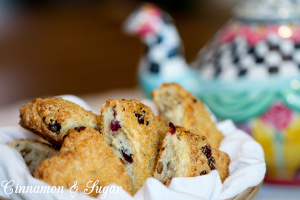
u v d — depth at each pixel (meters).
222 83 0.74
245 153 0.51
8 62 1.65
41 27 2.36
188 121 0.54
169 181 0.46
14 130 0.54
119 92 1.12
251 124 0.72
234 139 0.54
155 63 0.87
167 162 0.47
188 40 1.83
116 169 0.45
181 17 2.32
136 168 0.47
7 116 0.94
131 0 2.88
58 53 1.78
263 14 0.74
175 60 0.88
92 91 1.31
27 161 0.51
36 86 1.36
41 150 0.51
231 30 0.79
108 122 0.48
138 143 0.47
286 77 0.71
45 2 3.21
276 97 0.71
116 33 2.11
